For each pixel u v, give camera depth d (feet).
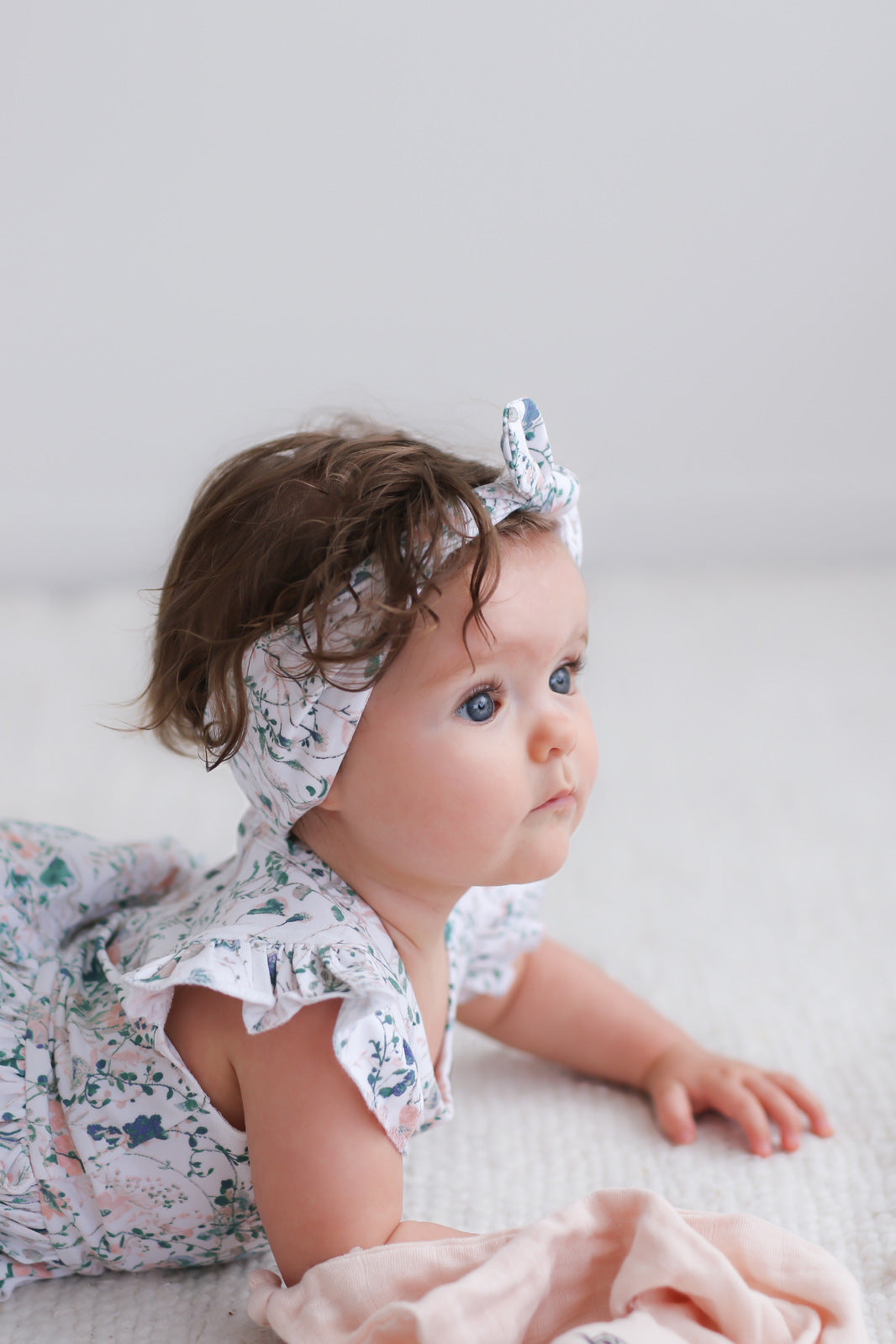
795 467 8.29
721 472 8.31
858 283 7.97
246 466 2.82
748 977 3.89
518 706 2.50
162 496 8.20
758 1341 2.09
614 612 7.59
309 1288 2.27
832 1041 3.52
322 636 2.38
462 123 7.73
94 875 3.08
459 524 2.40
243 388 8.11
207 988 2.39
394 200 7.85
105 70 7.50
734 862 4.69
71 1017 2.67
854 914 4.26
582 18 7.55
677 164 7.80
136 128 7.63
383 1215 2.38
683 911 4.34
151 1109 2.53
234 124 7.67
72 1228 2.61
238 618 2.54
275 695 2.47
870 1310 2.49
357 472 2.52
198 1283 2.73
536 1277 2.18
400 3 7.50
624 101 7.70
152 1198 2.58
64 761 5.68
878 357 8.09
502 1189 2.97
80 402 8.04
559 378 8.16
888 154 7.73
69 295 7.88
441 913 2.69
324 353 8.08
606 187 7.84
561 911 4.38
